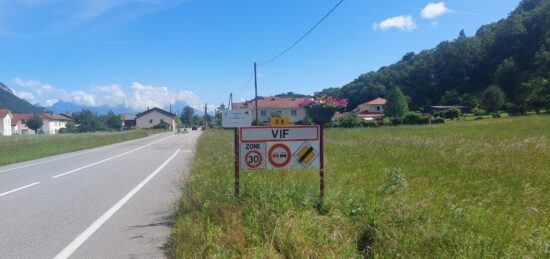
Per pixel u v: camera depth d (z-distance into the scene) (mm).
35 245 5965
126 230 6738
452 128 36344
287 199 6398
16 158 22297
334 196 6730
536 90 81438
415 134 29188
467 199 6840
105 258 5383
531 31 107500
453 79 114812
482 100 87688
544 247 4484
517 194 7430
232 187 7395
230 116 10727
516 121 41406
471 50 114312
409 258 4281
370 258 4609
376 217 5363
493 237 4691
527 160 11883
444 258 4250
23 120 122688
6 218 7660
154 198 9609
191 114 171375
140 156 23359
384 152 15797
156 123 135000
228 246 5082
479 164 11133
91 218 7613
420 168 10938
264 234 5152
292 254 4602
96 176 13930
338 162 13055
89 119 115375
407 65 126000
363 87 124438
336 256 4473
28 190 10961
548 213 6188
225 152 17375
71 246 5902
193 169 13367
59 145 32500
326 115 14188
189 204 7457
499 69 103188
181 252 5105
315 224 5348
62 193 10414
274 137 7129
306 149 7078
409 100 113125
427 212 5609
